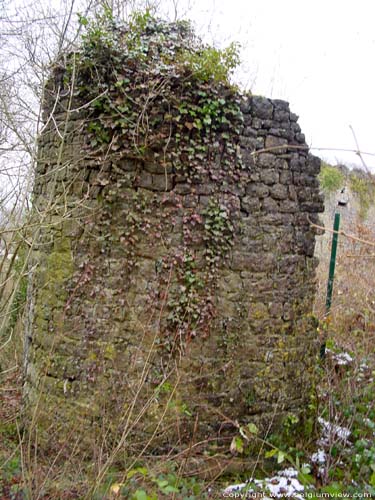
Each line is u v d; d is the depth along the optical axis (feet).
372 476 16.35
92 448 17.95
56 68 20.30
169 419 18.51
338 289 32.63
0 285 16.43
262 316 20.06
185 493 15.46
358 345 27.14
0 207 19.99
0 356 22.68
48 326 20.24
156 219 18.86
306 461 19.42
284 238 20.57
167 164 18.76
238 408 19.60
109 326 18.98
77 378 19.25
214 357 19.30
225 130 19.20
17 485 14.78
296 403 20.99
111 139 18.80
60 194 19.86
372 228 42.32
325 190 44.39
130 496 14.11
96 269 19.15
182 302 18.83
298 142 20.92
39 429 19.33
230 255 19.51
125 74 18.47
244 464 18.92
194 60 18.81
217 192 19.21
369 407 21.59
